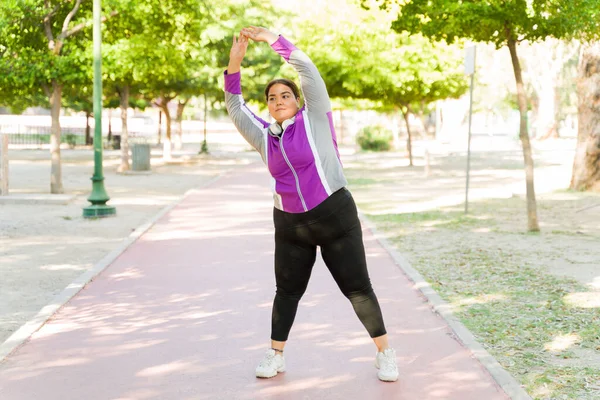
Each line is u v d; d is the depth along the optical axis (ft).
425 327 18.33
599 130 53.21
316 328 18.17
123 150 80.94
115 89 82.38
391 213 44.24
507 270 25.76
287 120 13.32
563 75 189.67
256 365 15.28
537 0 31.19
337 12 76.59
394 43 76.23
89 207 41.22
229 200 52.06
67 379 14.33
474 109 216.33
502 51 175.32
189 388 13.87
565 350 16.43
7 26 48.88
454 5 31.58
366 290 14.07
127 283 23.56
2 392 13.58
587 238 33.17
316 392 13.69
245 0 84.43
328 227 13.52
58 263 27.30
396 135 170.19
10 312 19.95
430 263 27.40
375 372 14.85
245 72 93.91
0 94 61.11
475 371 14.89
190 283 23.61
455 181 71.00
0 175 49.65
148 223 38.32
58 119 53.21
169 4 52.54
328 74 79.05
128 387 13.89
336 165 13.48
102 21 50.93
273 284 23.53
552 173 77.20
